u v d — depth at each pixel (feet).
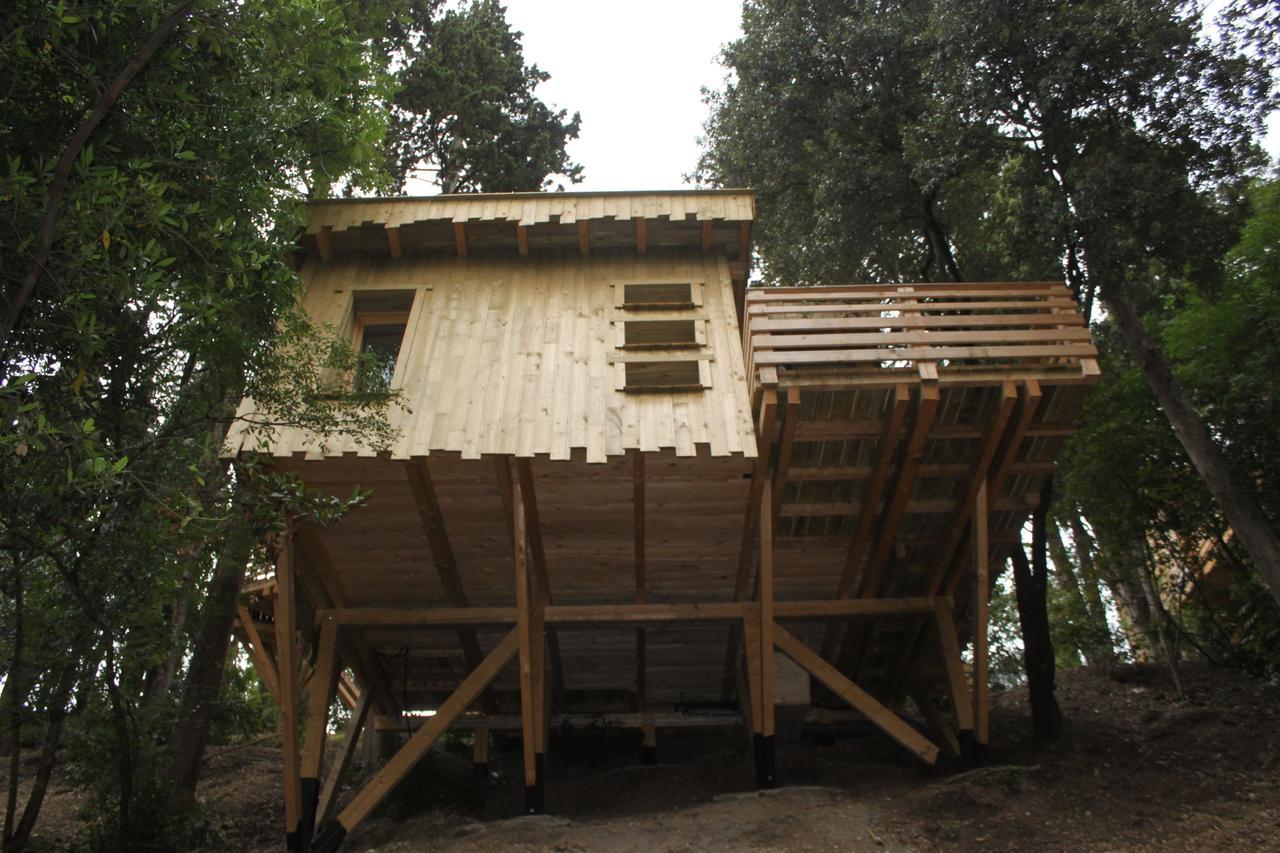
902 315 32.65
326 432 28.30
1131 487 44.06
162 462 24.62
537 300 36.09
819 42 42.42
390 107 54.13
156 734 37.70
